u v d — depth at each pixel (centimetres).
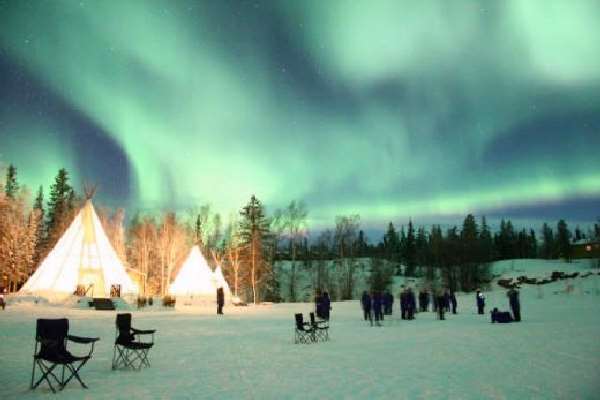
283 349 1309
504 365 1002
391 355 1180
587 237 9731
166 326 1994
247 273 6050
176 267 5294
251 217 6225
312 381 838
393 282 7294
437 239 7412
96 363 1039
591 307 3294
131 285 3878
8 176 6203
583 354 1146
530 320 2264
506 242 10731
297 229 7394
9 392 733
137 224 6066
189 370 958
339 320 2533
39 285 3466
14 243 5022
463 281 6794
